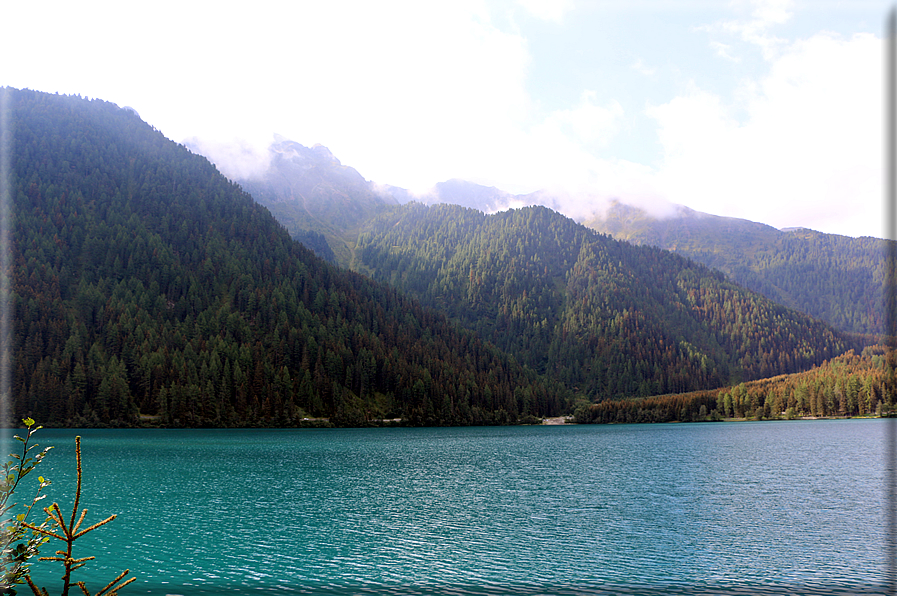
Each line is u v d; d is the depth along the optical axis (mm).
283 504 75375
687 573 47062
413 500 78812
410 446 162875
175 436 186750
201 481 94500
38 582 43156
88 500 77125
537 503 76438
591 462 124688
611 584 44500
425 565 48969
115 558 50219
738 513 69938
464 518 67188
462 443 174750
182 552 52188
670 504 76062
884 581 45031
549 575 46250
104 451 140750
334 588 43125
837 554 52469
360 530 60906
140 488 87125
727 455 137500
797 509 72688
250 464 118312
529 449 155125
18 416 195625
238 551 52719
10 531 15391
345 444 167500
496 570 47625
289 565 48625
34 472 103938
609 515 69125
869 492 85375
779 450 147375
